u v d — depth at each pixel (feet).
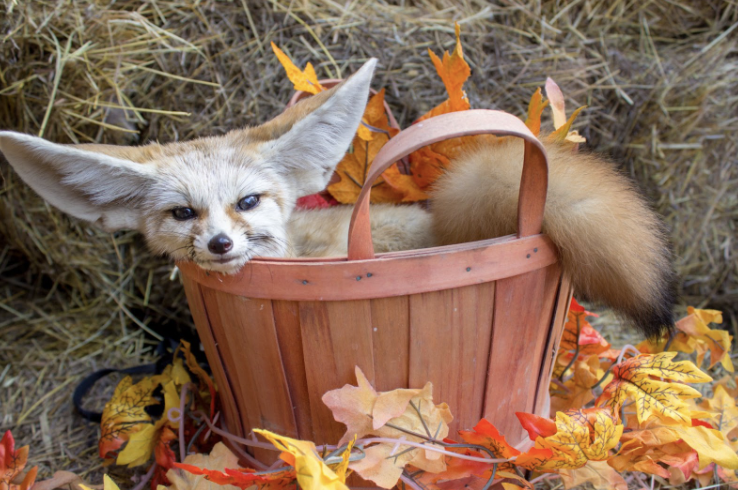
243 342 4.97
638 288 4.80
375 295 4.32
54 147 4.79
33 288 10.07
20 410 7.73
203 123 8.29
